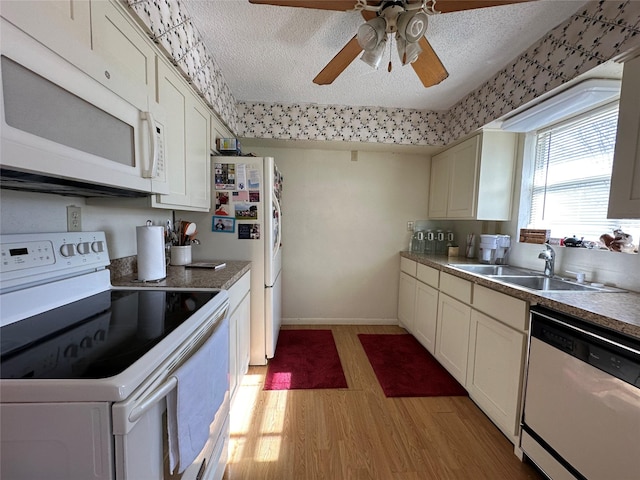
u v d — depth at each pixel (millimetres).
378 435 1591
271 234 2215
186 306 1063
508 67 1899
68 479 569
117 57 999
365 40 1276
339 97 2498
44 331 818
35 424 554
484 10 1412
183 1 1408
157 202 1307
